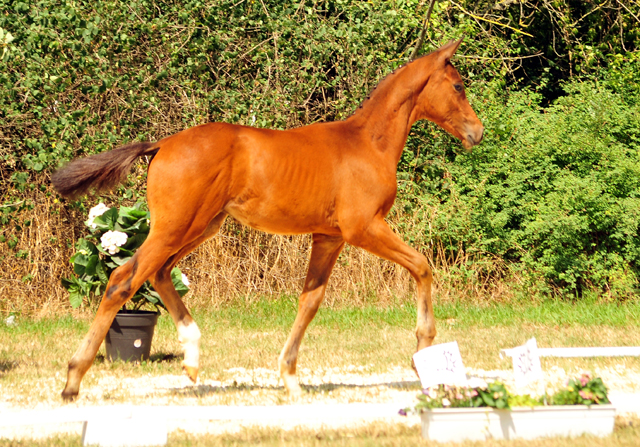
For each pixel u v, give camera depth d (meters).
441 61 6.85
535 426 4.95
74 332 10.59
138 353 8.35
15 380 7.12
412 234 13.47
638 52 17.45
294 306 12.68
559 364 8.13
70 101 12.80
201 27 13.09
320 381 7.37
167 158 5.91
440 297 13.60
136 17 12.91
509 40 18.05
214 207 5.98
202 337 10.41
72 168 6.06
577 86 16.22
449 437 4.86
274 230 6.30
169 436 5.10
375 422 5.50
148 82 12.77
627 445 4.62
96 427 4.79
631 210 13.59
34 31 11.88
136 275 5.82
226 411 4.90
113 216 8.71
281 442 4.80
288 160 6.08
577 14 19.53
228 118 13.05
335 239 6.59
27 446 4.75
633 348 8.50
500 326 11.43
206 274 12.93
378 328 11.29
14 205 11.88
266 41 13.47
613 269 13.77
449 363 5.41
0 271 12.38
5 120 12.22
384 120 6.60
